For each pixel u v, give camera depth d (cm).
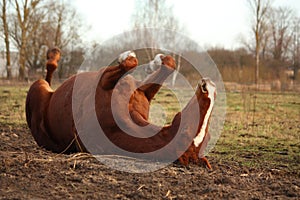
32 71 4506
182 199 459
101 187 485
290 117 1600
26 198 440
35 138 736
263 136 1098
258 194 495
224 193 484
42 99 714
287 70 5656
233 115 1589
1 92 2491
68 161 575
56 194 457
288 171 684
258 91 3297
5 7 4172
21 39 4253
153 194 470
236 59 4488
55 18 4484
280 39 5888
